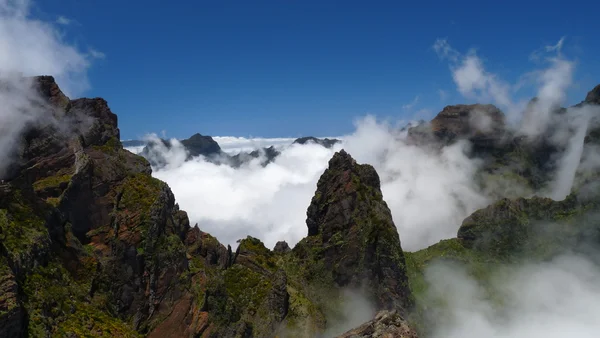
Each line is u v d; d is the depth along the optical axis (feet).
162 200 215.51
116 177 216.95
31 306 147.02
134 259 200.03
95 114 230.48
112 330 170.19
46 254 168.35
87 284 183.73
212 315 200.85
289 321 214.07
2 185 166.50
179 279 207.21
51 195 189.47
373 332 83.30
